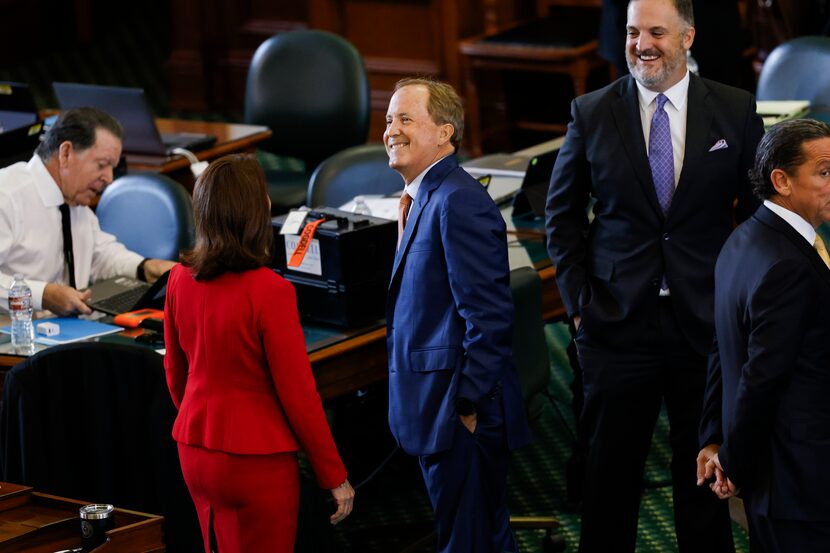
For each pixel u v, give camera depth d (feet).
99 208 55.26
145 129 65.31
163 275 47.21
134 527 35.35
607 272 41.14
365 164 59.11
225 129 71.82
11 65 120.78
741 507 45.55
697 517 41.19
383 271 45.21
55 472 38.86
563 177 42.24
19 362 41.63
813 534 34.09
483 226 37.70
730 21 67.05
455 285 37.81
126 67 119.75
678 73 40.04
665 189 40.50
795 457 33.83
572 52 83.46
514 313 40.34
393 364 39.86
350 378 44.60
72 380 38.63
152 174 55.11
